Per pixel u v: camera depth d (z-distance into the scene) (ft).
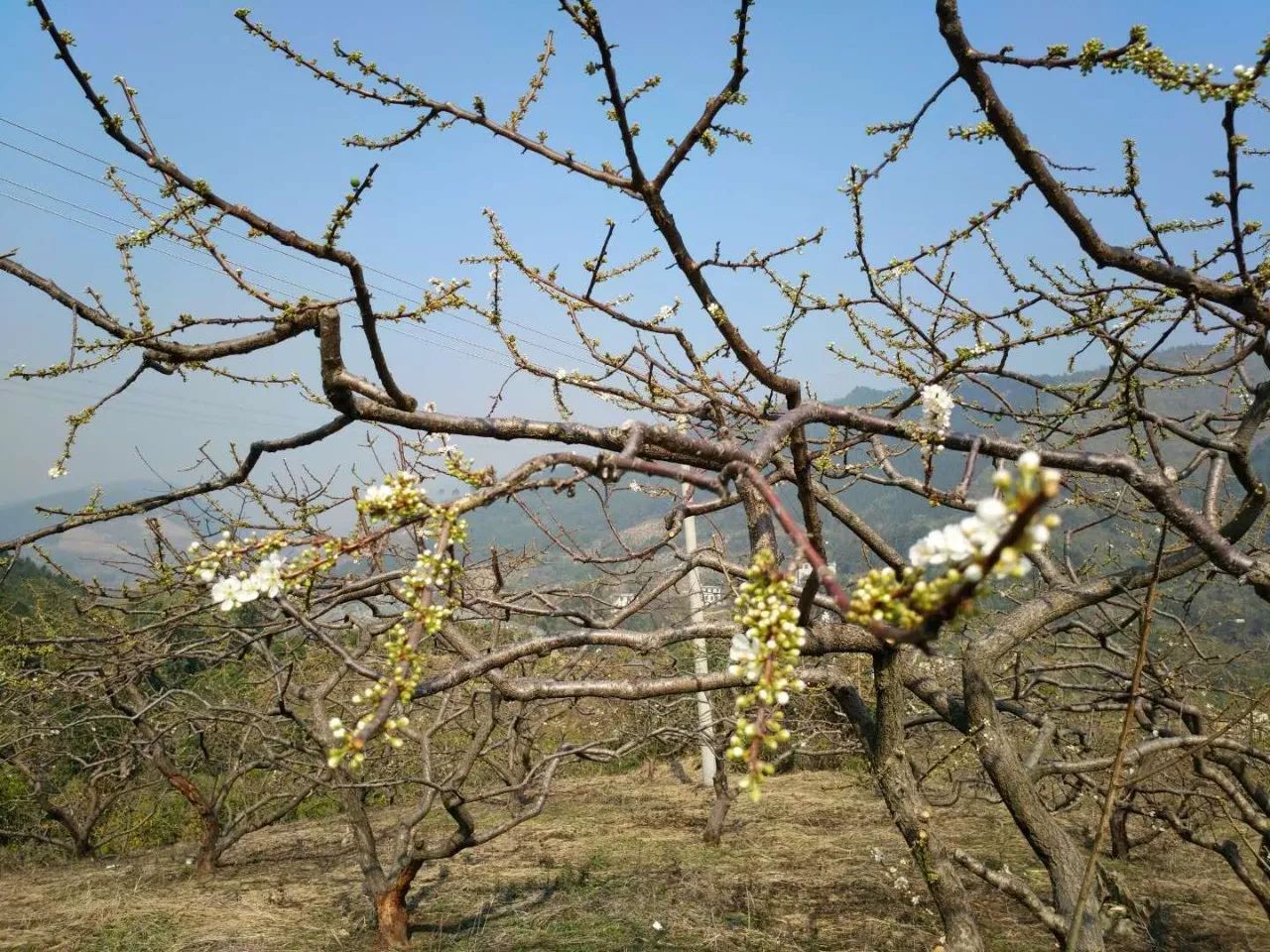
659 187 9.73
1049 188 8.69
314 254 8.47
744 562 17.63
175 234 8.48
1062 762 10.86
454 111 9.38
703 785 37.24
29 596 28.40
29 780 31.19
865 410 12.39
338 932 21.36
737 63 8.99
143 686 28.94
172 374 10.03
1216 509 11.81
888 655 10.46
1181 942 18.39
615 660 23.54
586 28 8.65
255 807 28.53
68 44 7.55
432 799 20.54
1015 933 19.86
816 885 24.03
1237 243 8.79
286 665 20.67
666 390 11.39
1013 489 3.08
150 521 14.07
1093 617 17.30
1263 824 12.82
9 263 8.91
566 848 28.60
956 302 11.00
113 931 21.61
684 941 20.04
